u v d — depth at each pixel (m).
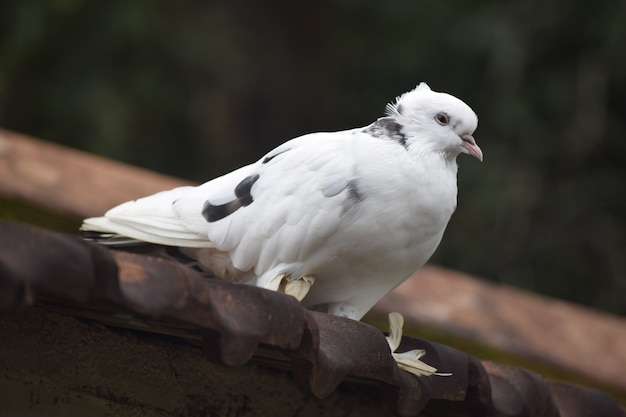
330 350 5.77
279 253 6.84
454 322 10.61
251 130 21.08
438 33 20.66
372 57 21.31
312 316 5.77
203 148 20.05
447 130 7.20
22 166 9.99
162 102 19.00
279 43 21.70
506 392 7.17
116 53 18.75
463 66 20.39
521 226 18.56
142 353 6.33
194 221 6.95
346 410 7.55
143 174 10.95
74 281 4.65
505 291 11.73
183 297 5.02
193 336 6.00
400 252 6.96
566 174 19.33
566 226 18.98
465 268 18.53
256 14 21.66
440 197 6.98
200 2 20.73
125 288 4.87
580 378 11.09
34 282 4.53
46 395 5.86
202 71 19.66
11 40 18.09
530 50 19.72
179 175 19.62
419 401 6.37
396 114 7.23
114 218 6.99
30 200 9.57
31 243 4.60
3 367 5.69
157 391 6.39
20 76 18.38
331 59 21.69
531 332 11.20
